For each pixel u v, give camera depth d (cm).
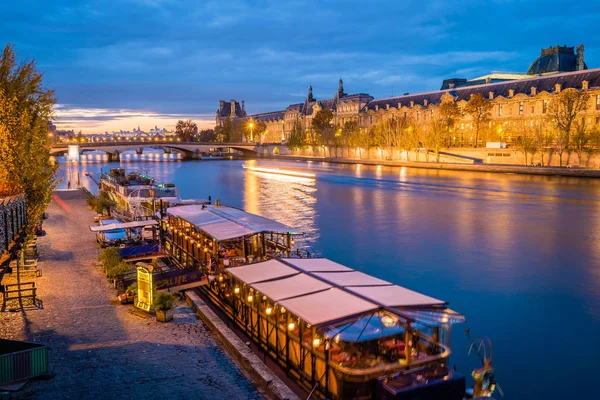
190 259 3098
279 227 2744
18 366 1669
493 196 7594
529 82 13462
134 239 3978
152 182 6234
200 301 2512
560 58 17925
